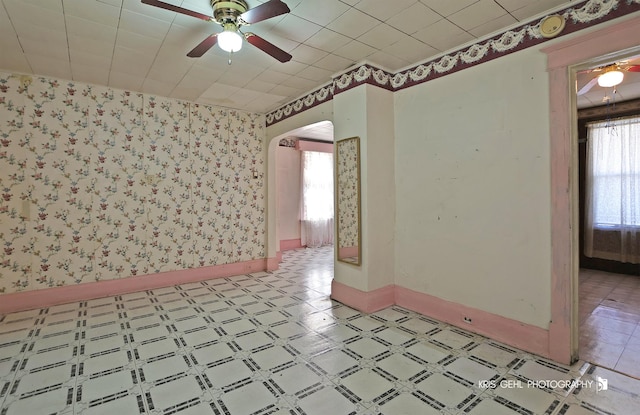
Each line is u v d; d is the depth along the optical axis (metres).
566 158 2.17
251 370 2.16
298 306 3.39
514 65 2.44
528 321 2.39
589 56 2.04
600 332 2.70
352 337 2.64
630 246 4.50
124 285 3.85
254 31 2.51
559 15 2.19
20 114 3.30
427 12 2.25
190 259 4.34
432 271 3.05
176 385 1.99
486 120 2.61
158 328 2.84
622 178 4.52
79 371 2.15
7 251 3.25
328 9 2.21
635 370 2.12
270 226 5.02
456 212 2.84
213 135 4.53
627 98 4.35
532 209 2.36
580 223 4.96
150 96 4.02
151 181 4.04
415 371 2.13
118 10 2.21
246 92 3.99
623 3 1.92
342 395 1.88
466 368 2.16
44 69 3.22
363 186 3.19
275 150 5.08
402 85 3.30
